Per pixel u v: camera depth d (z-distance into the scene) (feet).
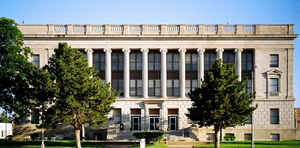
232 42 221.66
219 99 140.46
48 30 221.46
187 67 227.61
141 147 122.72
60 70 140.97
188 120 218.59
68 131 214.07
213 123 146.20
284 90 220.84
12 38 166.30
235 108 141.79
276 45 221.66
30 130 214.28
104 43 221.46
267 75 220.64
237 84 147.54
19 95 155.63
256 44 221.66
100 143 177.78
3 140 186.29
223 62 227.20
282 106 219.61
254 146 155.22
